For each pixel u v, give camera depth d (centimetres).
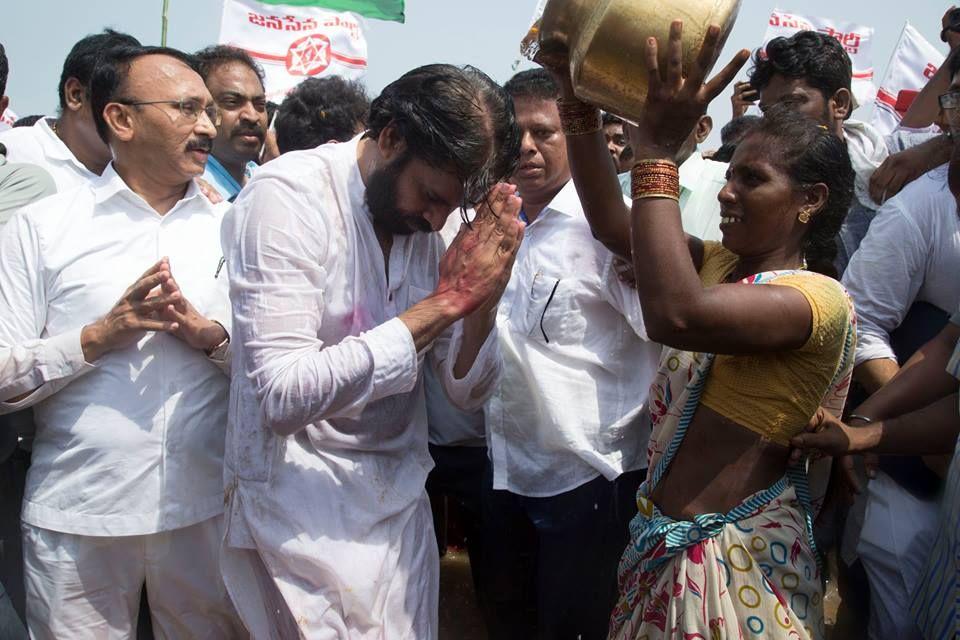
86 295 269
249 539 232
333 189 229
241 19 658
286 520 228
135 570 274
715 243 245
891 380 253
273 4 658
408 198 224
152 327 258
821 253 227
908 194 301
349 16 675
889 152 416
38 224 271
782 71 377
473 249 222
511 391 313
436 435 361
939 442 231
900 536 275
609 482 308
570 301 303
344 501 234
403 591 241
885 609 279
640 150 190
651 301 189
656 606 214
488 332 243
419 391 256
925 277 297
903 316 302
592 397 304
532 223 319
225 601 285
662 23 180
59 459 267
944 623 218
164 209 288
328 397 211
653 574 218
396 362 214
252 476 229
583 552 309
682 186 362
